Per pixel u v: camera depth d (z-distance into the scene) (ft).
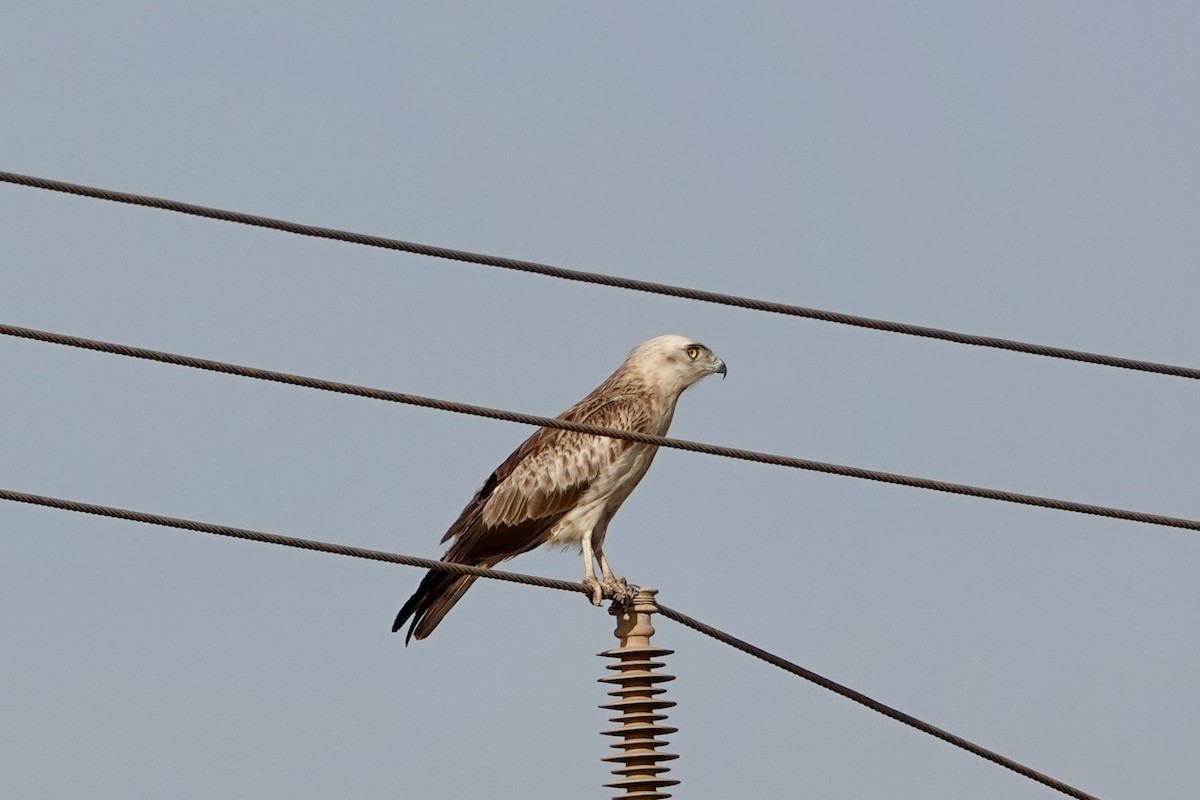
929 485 52.54
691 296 51.13
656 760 50.90
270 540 47.67
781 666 53.26
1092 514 53.78
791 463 51.60
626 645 51.78
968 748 54.03
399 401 48.49
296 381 47.88
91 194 46.83
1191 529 54.29
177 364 47.14
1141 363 55.01
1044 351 54.44
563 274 49.75
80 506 46.37
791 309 52.11
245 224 47.91
